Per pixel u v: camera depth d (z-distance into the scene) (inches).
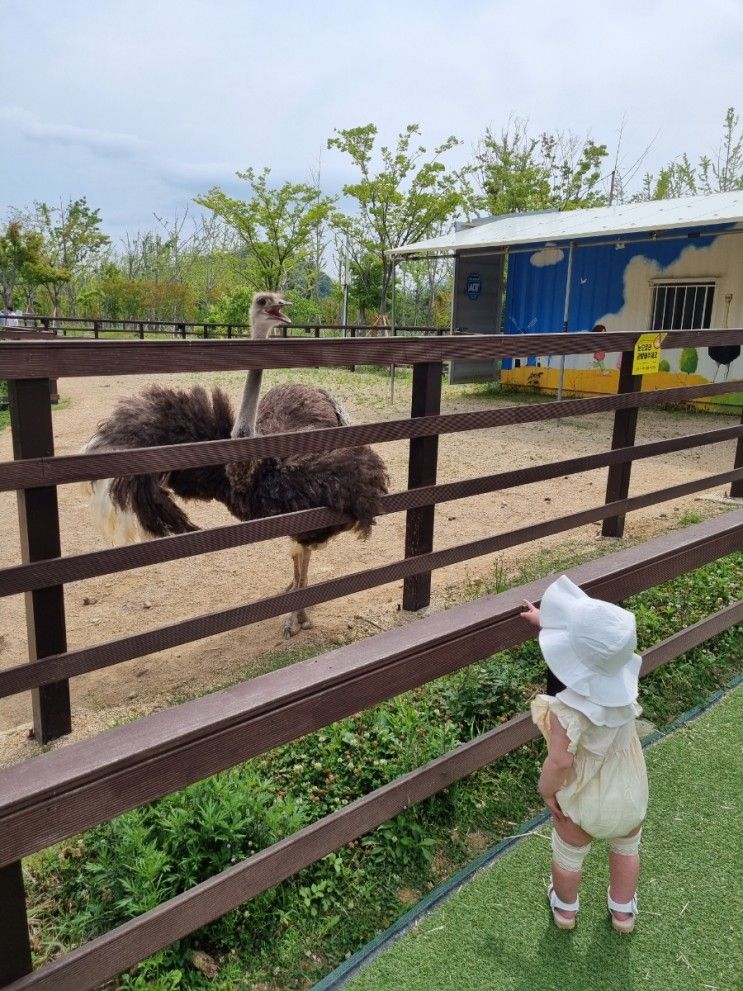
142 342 109.2
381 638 109.0
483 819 121.7
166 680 168.7
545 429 479.5
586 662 90.4
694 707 151.9
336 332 941.8
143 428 185.0
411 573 151.2
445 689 151.3
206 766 85.7
